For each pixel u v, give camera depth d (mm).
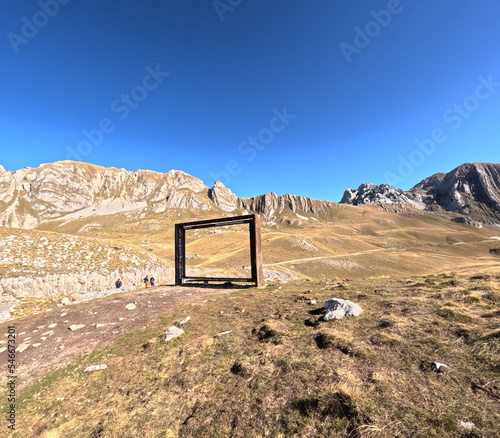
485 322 5836
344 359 5199
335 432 3518
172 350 7570
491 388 3768
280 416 4074
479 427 3150
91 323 11500
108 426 4766
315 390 4391
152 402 5301
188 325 9562
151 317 11438
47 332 10812
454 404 3584
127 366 7125
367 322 6895
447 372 4289
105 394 5996
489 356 4438
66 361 8062
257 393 4762
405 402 3736
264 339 7129
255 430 3947
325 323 7309
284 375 5066
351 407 3707
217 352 6906
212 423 4324
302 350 5945
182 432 4305
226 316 10016
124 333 9805
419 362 4691
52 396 6246
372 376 4441
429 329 5863
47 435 4840
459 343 5113
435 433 3154
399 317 6828
